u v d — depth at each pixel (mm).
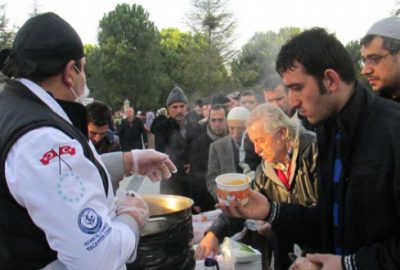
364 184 1134
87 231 969
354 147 1182
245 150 2682
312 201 1713
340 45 1182
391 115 1143
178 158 3799
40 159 946
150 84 36438
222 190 1413
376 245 1098
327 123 1249
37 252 1010
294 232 1498
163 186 3752
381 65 2059
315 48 1146
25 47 1092
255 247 2076
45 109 1047
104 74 36125
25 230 998
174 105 3990
